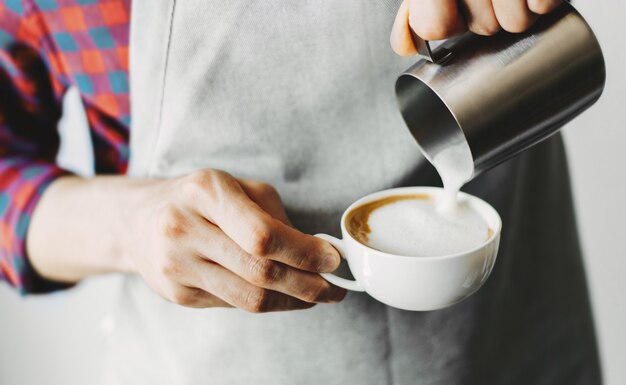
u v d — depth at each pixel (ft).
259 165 2.35
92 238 2.56
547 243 3.01
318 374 2.52
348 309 2.42
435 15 1.57
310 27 2.13
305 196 2.39
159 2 2.14
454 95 1.64
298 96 2.23
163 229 1.96
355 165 2.34
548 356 3.11
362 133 2.29
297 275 1.90
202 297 2.13
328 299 2.00
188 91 2.24
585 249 4.03
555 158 2.93
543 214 2.95
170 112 2.32
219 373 2.57
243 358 2.51
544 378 3.12
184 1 2.12
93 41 2.55
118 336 2.92
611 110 3.63
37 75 2.81
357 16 2.12
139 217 2.21
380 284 1.78
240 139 2.31
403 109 1.95
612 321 4.12
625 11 3.37
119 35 2.52
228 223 1.82
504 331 2.85
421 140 2.04
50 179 2.84
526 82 1.65
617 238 3.90
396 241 1.90
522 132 1.73
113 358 2.98
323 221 2.42
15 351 5.49
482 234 1.91
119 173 2.98
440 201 2.07
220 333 2.50
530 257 2.98
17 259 2.79
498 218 1.92
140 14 2.20
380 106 2.25
